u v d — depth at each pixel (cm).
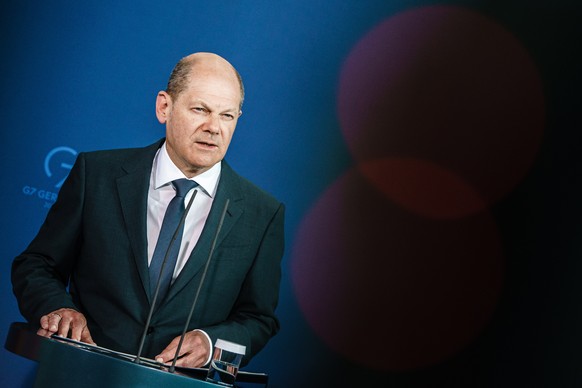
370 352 1002
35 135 946
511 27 1043
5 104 945
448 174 1030
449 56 1034
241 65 985
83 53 962
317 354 989
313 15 1002
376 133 1012
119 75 963
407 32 1026
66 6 966
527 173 1044
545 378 1016
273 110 988
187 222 647
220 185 664
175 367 498
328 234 998
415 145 1024
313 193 997
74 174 664
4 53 949
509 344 1031
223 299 653
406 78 1026
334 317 996
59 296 591
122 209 641
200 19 980
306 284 991
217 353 489
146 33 972
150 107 963
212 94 641
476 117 1037
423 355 1016
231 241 662
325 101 1001
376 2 1019
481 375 1026
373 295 1008
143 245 631
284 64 992
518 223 1041
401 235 1018
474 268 1030
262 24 991
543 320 1031
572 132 1049
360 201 1009
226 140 650
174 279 632
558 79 1046
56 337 484
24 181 938
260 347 658
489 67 1039
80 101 956
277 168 985
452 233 1030
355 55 1010
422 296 1020
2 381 898
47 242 646
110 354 484
